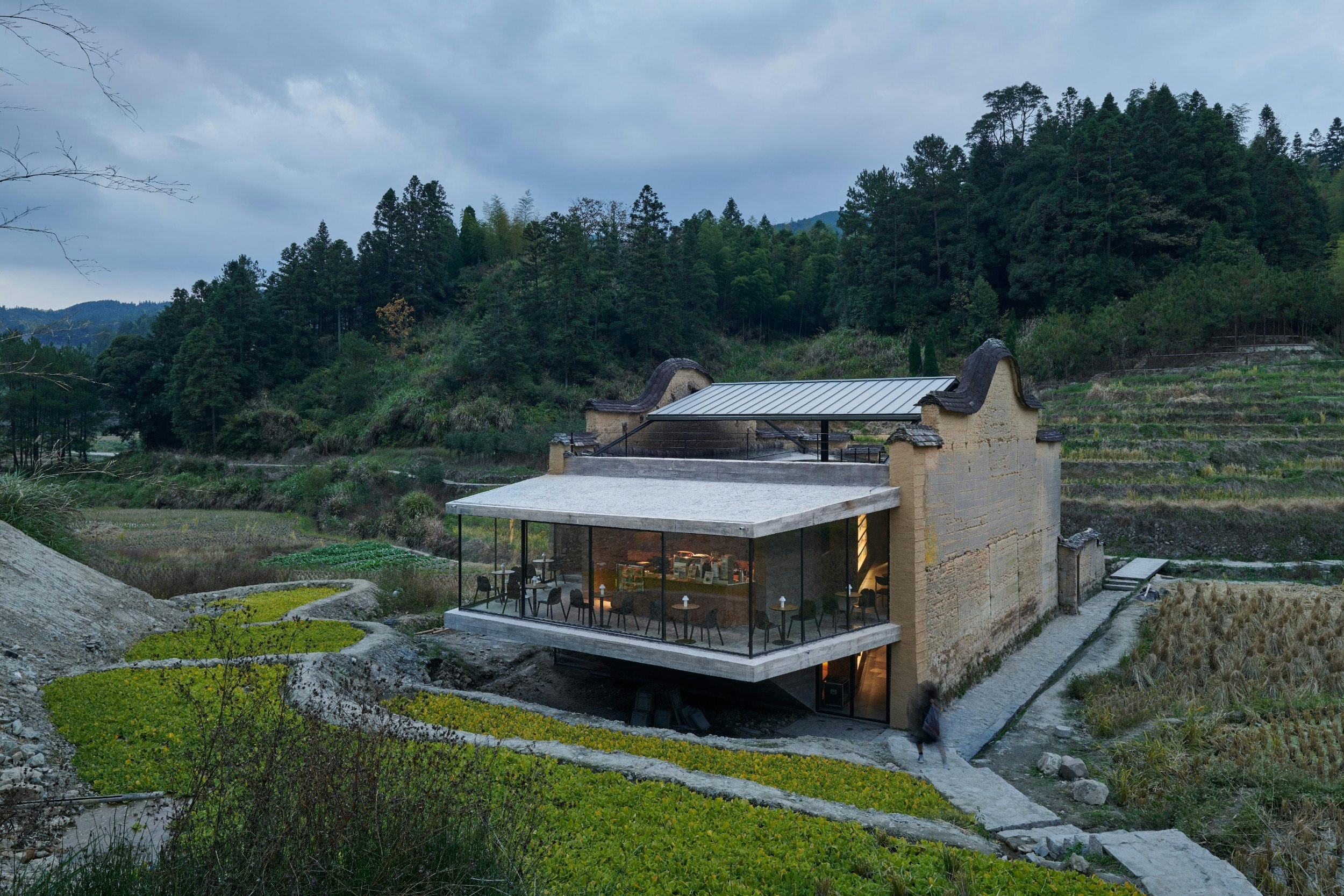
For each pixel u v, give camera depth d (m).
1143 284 68.94
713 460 18.77
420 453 64.56
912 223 86.50
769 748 12.88
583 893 7.38
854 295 89.00
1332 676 16.12
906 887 7.85
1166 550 35.44
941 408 17.12
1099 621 25.00
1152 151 77.25
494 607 18.00
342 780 6.00
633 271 81.12
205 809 6.02
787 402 21.55
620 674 19.53
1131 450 43.94
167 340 84.38
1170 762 12.45
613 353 80.12
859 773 11.69
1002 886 8.01
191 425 75.62
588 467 20.81
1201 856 9.18
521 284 80.00
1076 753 14.36
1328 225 85.12
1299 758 11.70
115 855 6.06
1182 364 56.78
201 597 23.05
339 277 92.62
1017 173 85.25
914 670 16.03
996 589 20.48
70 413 70.75
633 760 11.09
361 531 44.41
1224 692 15.69
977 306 76.62
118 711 11.63
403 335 88.19
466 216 111.69
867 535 16.64
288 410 76.00
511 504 17.50
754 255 101.50
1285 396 47.16
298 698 12.12
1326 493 37.22
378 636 18.64
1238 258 67.06
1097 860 9.21
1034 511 23.42
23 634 14.06
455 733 9.34
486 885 5.97
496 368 71.25
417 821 6.00
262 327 85.06
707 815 9.40
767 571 15.68
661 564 17.05
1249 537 34.66
